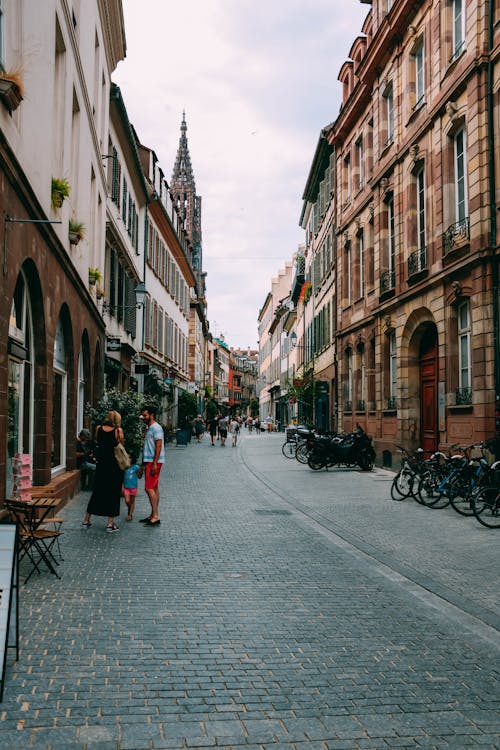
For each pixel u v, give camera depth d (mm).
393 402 21516
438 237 16969
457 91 15758
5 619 4445
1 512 7844
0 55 7922
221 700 4363
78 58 13695
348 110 25797
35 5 9422
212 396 90812
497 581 7648
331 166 31641
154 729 3936
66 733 3852
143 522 11117
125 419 15477
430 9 17781
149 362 34188
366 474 20141
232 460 25984
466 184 15664
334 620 6152
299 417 41875
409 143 19188
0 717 4027
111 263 22781
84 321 15883
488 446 13289
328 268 33281
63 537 9719
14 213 8430
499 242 14000
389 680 4758
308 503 13984
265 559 8648
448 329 16266
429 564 8469
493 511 11070
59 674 4707
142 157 35188
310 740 3857
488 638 5719
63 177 12344
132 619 6000
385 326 21812
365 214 24422
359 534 10469
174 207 44156
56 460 13445
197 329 70000
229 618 6129
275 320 80625
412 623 6109
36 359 10836
